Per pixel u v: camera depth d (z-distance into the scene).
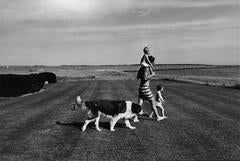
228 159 7.83
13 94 25.05
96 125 11.29
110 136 10.38
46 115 14.83
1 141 9.98
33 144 9.55
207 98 21.09
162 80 49.38
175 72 102.88
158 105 13.35
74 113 15.23
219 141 9.52
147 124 12.24
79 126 12.03
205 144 9.20
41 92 28.75
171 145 9.15
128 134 10.61
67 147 9.16
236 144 9.16
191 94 23.98
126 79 54.03
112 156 8.23
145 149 8.79
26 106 18.44
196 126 11.73
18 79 25.33
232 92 25.69
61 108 17.09
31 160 8.07
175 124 12.16
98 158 8.10
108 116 11.23
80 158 8.14
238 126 11.66
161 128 11.47
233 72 100.38
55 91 29.38
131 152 8.54
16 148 9.16
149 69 12.48
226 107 16.66
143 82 12.60
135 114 11.43
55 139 10.10
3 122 13.16
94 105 11.18
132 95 23.19
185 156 8.10
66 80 51.31
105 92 26.14
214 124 12.07
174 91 26.75
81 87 33.72
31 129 11.65
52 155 8.44
